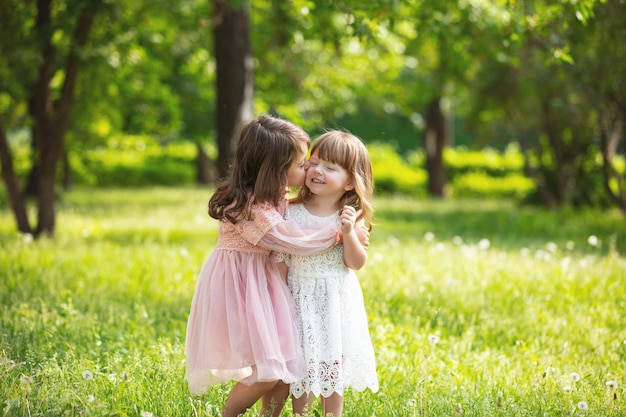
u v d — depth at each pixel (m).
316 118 25.78
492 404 4.74
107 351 5.62
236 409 4.40
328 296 4.48
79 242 11.69
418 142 46.78
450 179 33.88
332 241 4.46
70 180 29.75
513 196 33.16
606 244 14.29
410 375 5.38
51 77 13.50
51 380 4.60
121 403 4.55
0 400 4.32
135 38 15.82
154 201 23.61
